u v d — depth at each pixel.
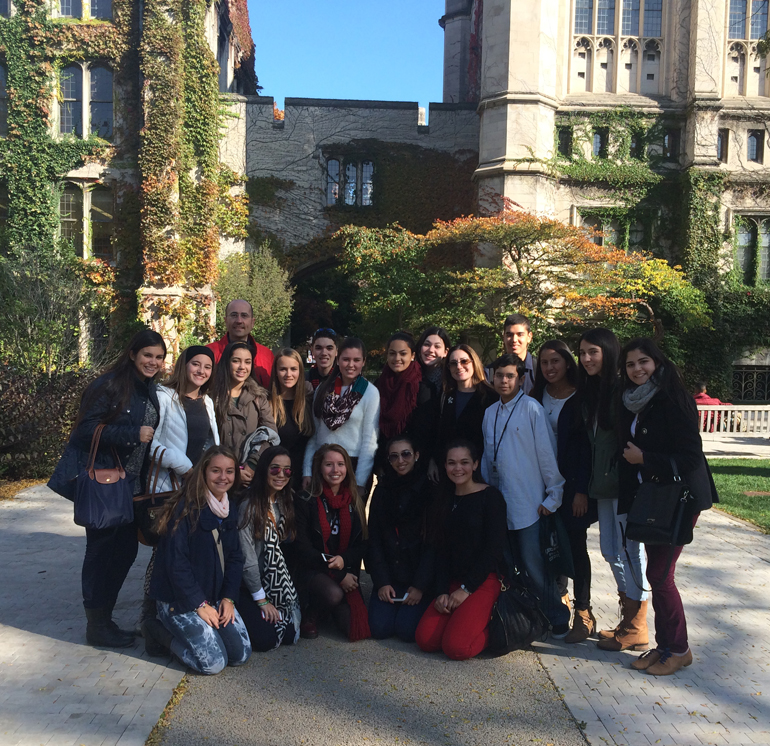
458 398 4.80
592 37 22.52
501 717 3.31
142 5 21.56
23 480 9.43
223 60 26.64
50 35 21.45
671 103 22.23
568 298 18.20
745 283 22.48
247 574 4.11
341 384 4.98
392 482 4.61
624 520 4.10
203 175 21.36
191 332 20.69
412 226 23.53
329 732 3.15
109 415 3.94
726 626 4.51
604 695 3.55
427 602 4.39
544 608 4.25
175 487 4.23
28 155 21.52
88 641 4.13
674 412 3.73
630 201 22.20
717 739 3.13
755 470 10.63
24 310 12.14
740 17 22.61
